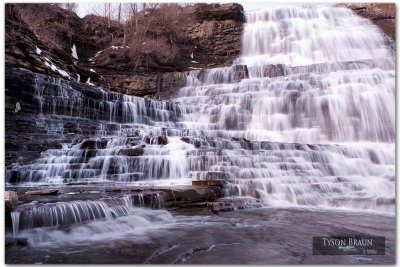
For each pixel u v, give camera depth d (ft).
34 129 38.19
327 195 27.89
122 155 31.24
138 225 18.51
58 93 42.73
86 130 42.29
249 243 15.26
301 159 32.99
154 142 33.63
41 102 40.81
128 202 19.97
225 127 53.67
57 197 19.72
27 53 44.98
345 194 28.53
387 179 31.81
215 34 87.71
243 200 25.11
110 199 19.25
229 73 62.08
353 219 20.80
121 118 48.70
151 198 21.15
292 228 18.15
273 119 52.08
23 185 27.40
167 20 85.61
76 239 15.84
